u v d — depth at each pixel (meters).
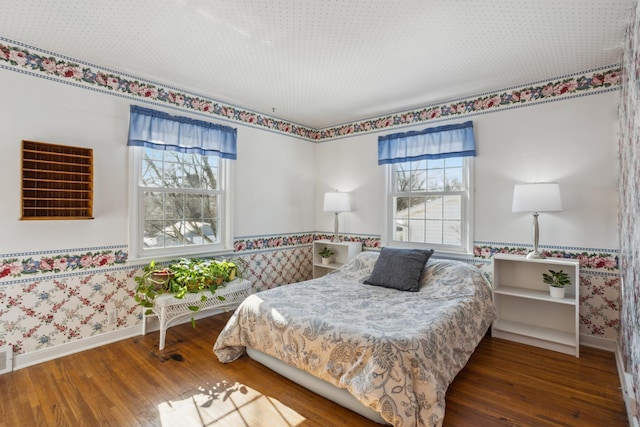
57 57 2.56
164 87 3.19
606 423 1.81
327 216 4.67
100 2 1.95
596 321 2.77
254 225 4.00
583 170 2.82
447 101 3.58
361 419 1.87
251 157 3.97
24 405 1.96
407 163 3.95
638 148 1.66
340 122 4.47
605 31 2.21
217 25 2.19
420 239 3.82
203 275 2.96
